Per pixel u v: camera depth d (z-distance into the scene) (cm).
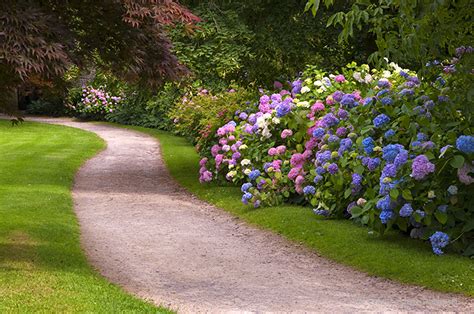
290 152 1091
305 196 1013
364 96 988
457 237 750
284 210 1013
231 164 1166
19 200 1112
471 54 717
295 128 1068
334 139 930
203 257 803
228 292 653
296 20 1397
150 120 2747
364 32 1338
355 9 671
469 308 597
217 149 1249
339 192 926
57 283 634
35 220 957
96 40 788
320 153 933
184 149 1977
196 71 1416
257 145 1143
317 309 595
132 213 1086
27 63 655
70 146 2028
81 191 1305
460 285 657
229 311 586
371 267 735
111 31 786
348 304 611
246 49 1409
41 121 3088
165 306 597
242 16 1414
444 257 737
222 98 1471
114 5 757
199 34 1384
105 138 2348
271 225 954
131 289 657
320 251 819
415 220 754
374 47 1398
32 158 1712
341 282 693
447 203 761
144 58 813
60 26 715
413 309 595
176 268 750
